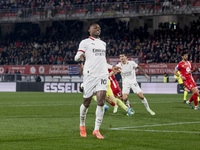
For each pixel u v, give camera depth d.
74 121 12.33
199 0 42.00
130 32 49.75
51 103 22.61
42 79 45.53
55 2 52.41
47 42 53.66
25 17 52.28
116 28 50.28
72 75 43.50
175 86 37.25
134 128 10.49
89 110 17.03
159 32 46.50
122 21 51.09
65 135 9.13
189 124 11.52
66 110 17.14
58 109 17.77
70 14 49.62
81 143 7.93
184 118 13.53
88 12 48.44
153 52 42.84
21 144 7.79
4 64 51.81
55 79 44.97
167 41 44.31
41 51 50.91
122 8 46.53
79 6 49.44
